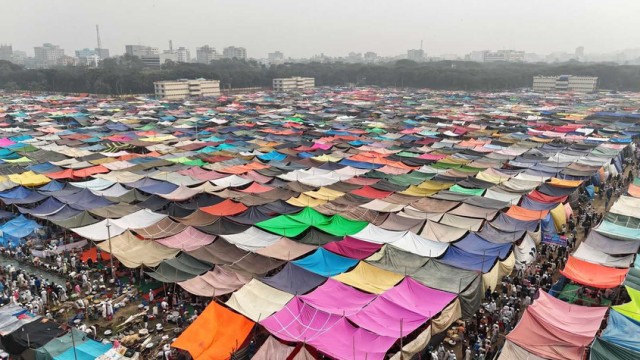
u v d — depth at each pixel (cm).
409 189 4994
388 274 3058
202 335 2422
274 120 10656
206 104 14738
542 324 2392
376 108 13425
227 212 4338
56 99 15738
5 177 5241
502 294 3194
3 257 3822
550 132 8831
